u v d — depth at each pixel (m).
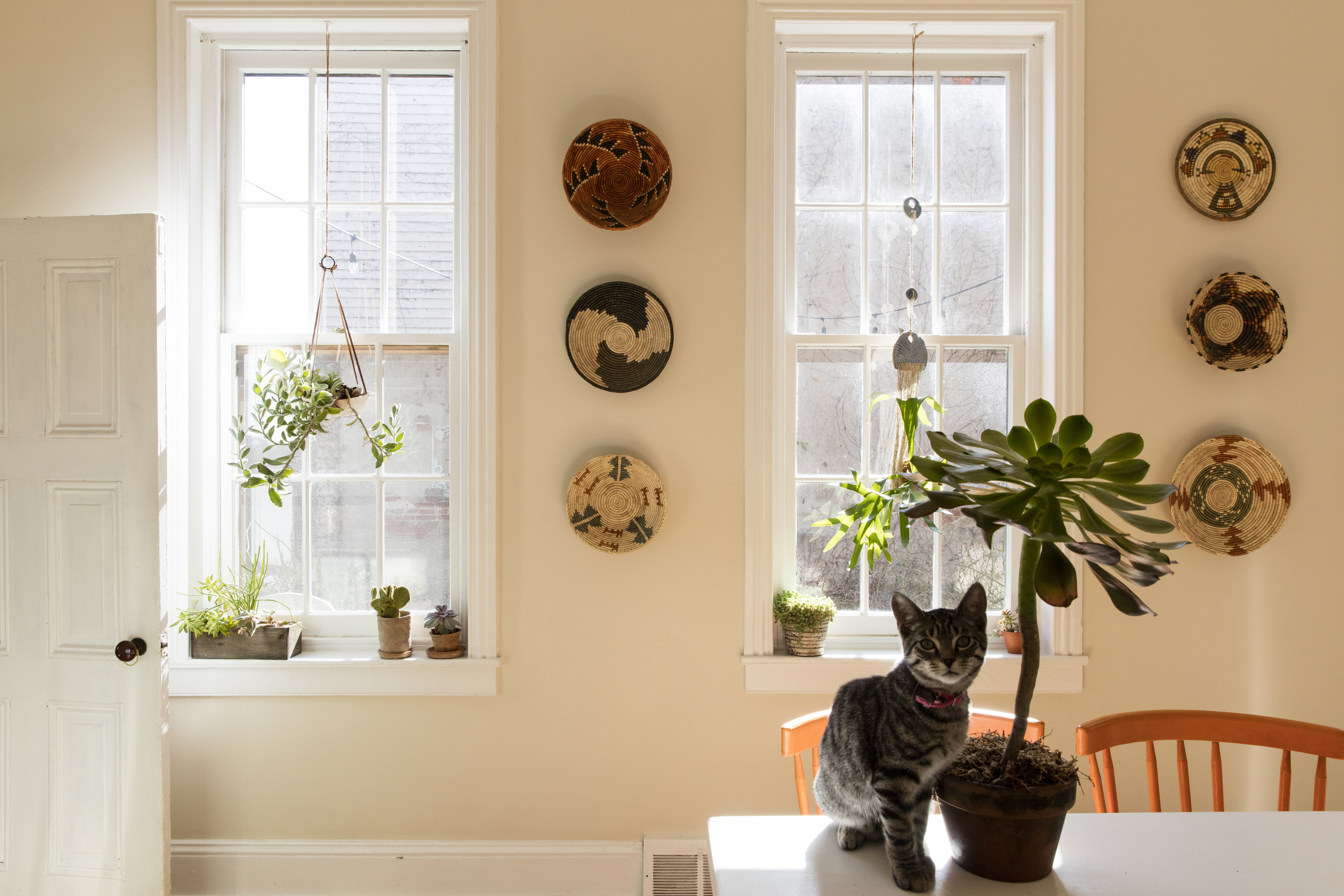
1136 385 2.27
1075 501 1.02
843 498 2.38
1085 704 2.27
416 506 2.39
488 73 2.23
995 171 2.40
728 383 2.27
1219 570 2.27
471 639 2.26
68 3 2.26
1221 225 2.27
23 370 2.01
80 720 2.02
